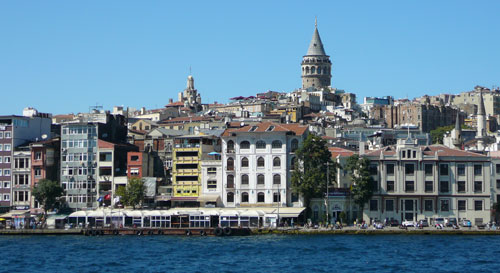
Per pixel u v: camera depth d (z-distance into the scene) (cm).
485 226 18500
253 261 14000
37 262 14275
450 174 19562
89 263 14075
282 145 19938
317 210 19588
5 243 17100
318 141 19400
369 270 13012
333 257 14375
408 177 19500
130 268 13475
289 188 19862
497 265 13412
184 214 18762
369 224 19362
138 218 18962
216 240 17175
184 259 14338
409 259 14088
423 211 19438
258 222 18488
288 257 14425
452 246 15775
